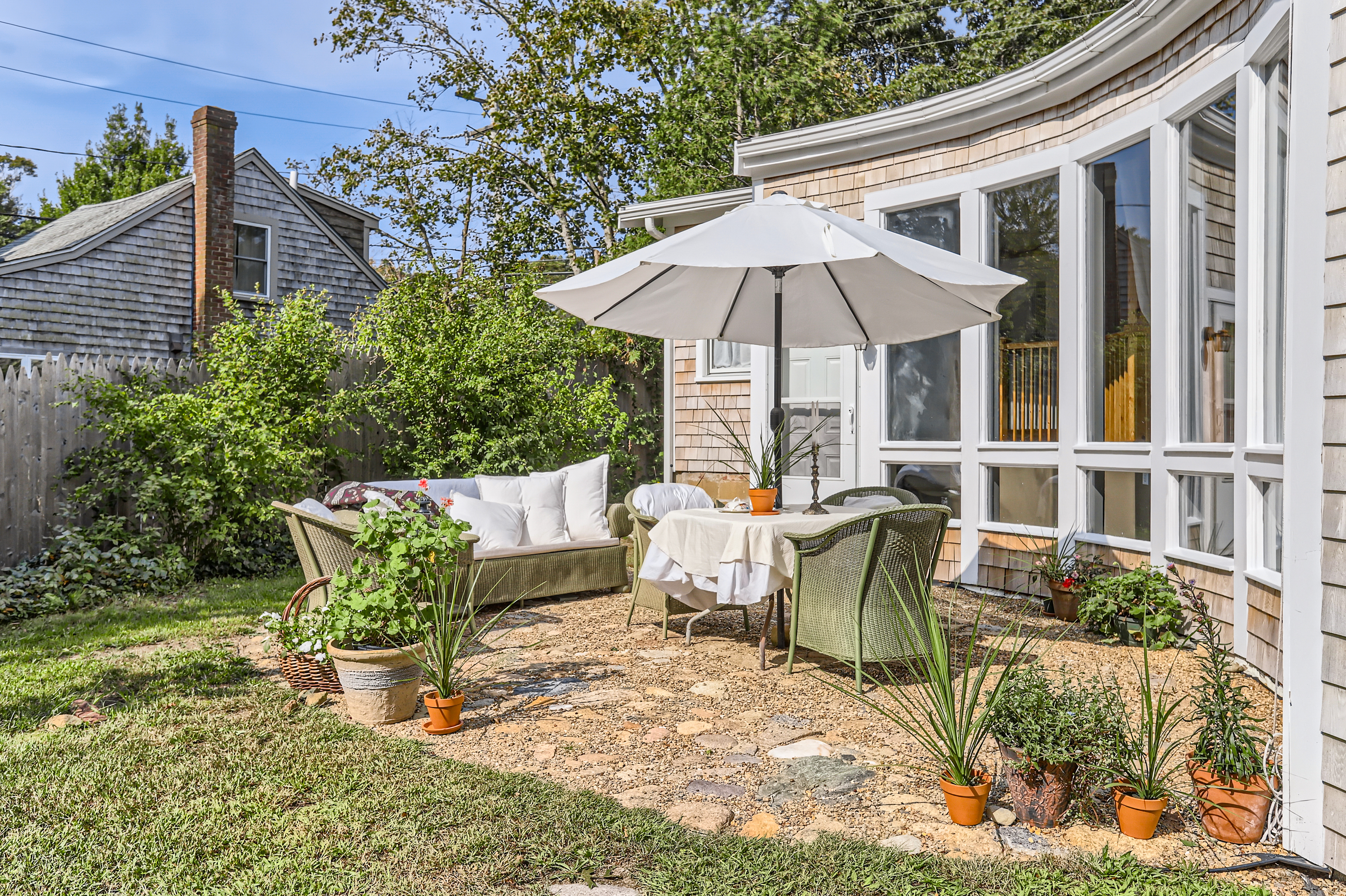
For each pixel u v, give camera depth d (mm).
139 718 3832
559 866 2533
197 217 14133
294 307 9148
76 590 6648
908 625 4410
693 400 9938
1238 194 4594
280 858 2562
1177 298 5332
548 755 3494
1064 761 2777
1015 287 4613
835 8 18359
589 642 5430
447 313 10070
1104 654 4988
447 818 2820
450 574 4094
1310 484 2637
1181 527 5309
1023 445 6598
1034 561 6473
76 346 13172
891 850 2643
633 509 5832
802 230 4504
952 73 19969
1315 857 2592
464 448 9516
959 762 2875
